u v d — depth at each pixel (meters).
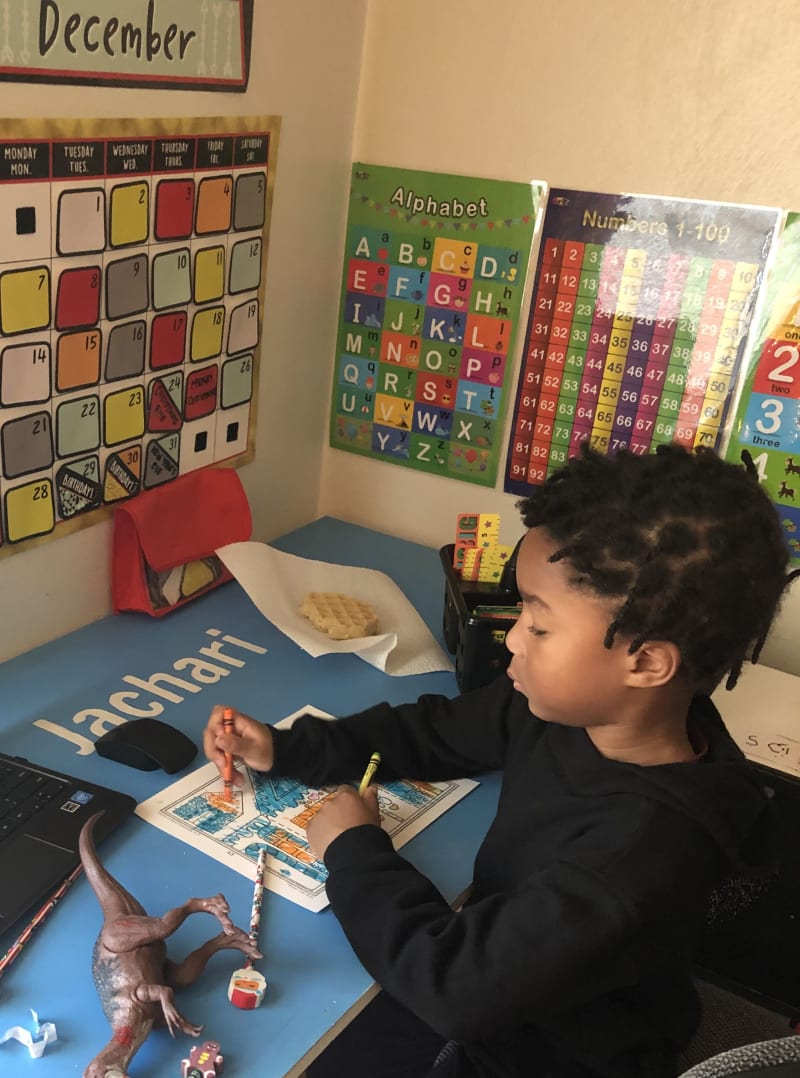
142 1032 0.70
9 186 0.99
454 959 0.75
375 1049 1.00
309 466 1.67
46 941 0.78
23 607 1.17
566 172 1.39
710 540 0.76
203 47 1.18
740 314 1.34
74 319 1.11
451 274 1.50
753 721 1.21
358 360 1.62
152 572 1.30
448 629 1.28
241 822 0.94
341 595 1.34
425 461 1.62
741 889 1.24
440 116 1.44
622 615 0.77
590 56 1.33
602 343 1.43
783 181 1.27
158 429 1.29
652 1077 0.83
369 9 1.44
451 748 1.04
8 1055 0.68
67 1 0.99
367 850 0.85
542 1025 0.82
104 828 0.89
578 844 0.80
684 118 1.30
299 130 1.39
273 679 1.19
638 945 0.77
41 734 1.04
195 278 1.27
